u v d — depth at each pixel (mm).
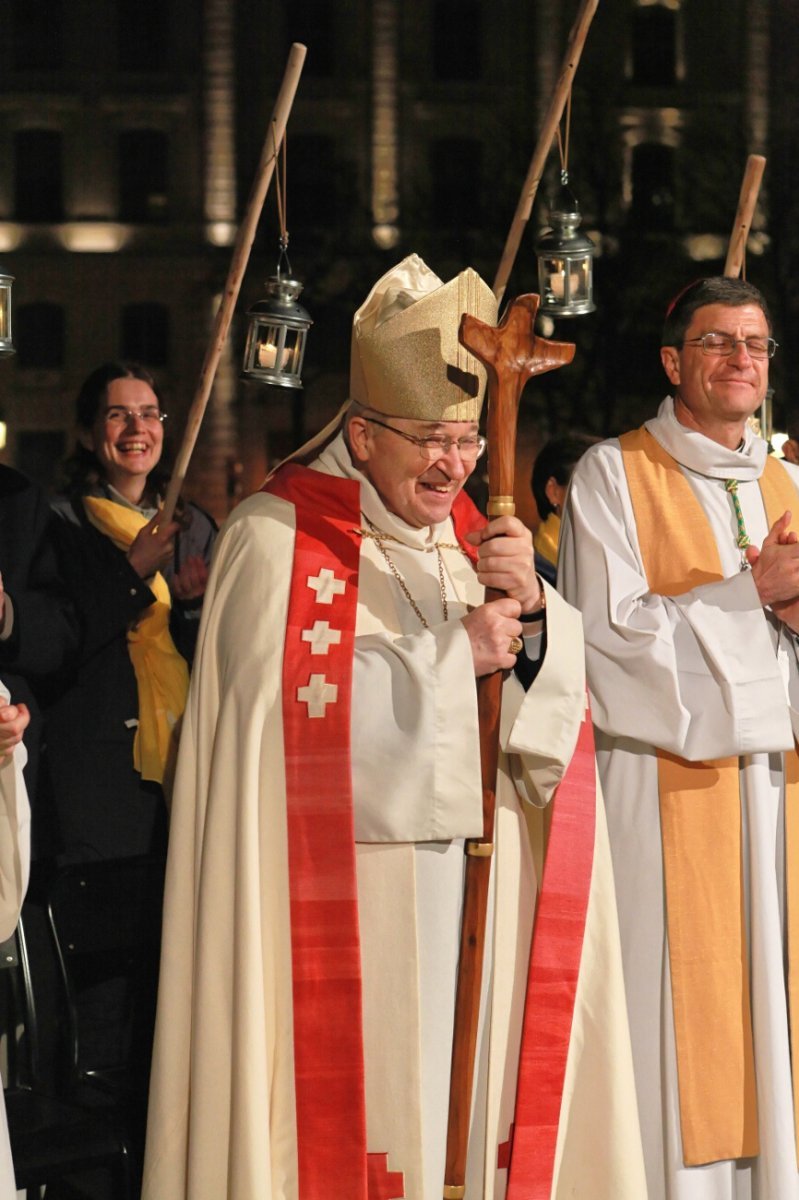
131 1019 6941
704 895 5891
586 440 8477
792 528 6355
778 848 6027
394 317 5074
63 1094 6848
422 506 5254
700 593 5891
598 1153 5285
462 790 4930
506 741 5199
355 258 48844
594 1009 5344
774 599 5855
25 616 6887
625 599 5945
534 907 5402
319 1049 4984
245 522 5355
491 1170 5207
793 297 37281
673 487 6207
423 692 4938
